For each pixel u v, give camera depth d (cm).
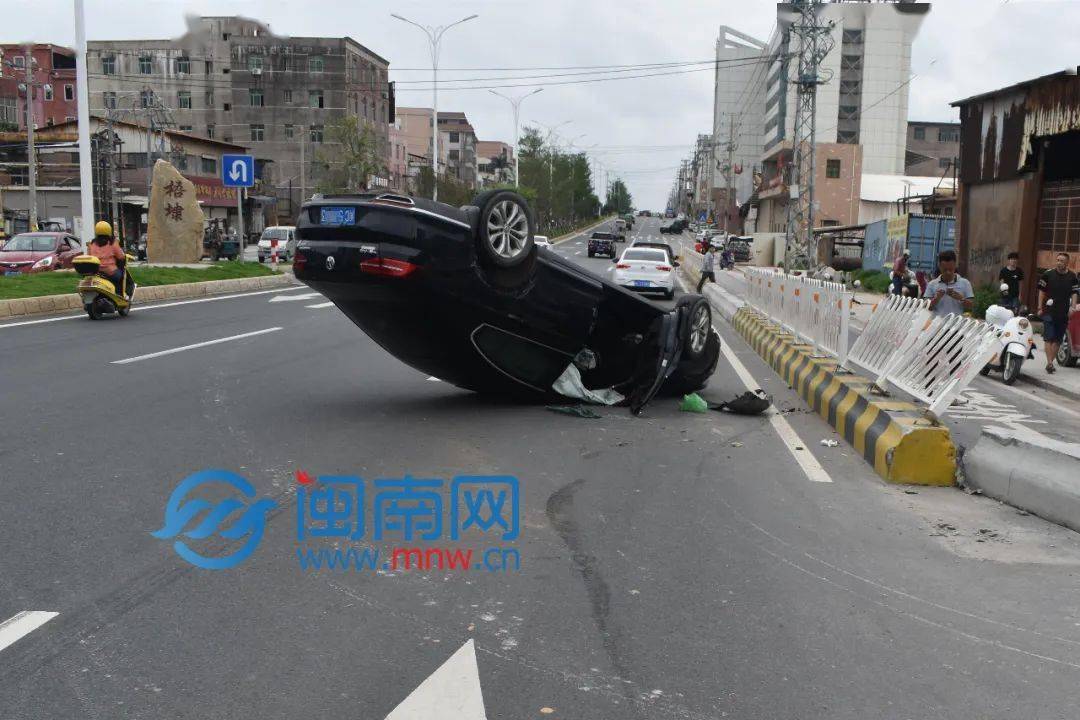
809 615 453
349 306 890
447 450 776
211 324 1775
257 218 7181
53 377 1098
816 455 806
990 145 2548
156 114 6700
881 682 385
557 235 10206
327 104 8156
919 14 4925
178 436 811
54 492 632
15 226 5309
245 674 379
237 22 8156
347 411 947
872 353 957
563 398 1023
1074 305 1443
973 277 2709
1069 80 2138
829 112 10338
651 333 1027
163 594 461
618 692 370
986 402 1211
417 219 820
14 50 7950
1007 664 405
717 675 387
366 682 374
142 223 5706
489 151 18038
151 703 354
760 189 10206
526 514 607
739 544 559
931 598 480
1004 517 629
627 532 576
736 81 13625
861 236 5653
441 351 913
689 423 934
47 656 392
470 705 356
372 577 490
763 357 1524
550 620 439
